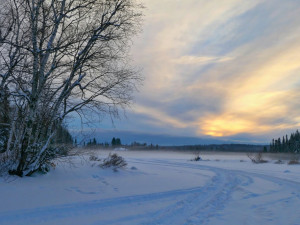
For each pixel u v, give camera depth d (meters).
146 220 6.06
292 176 15.81
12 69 9.51
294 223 6.11
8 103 10.40
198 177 14.52
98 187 9.59
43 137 10.70
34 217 5.85
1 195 7.12
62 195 7.88
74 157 12.73
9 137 10.55
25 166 9.73
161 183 11.48
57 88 10.60
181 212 6.91
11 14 9.62
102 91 10.74
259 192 10.33
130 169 15.50
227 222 6.11
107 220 5.94
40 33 10.21
